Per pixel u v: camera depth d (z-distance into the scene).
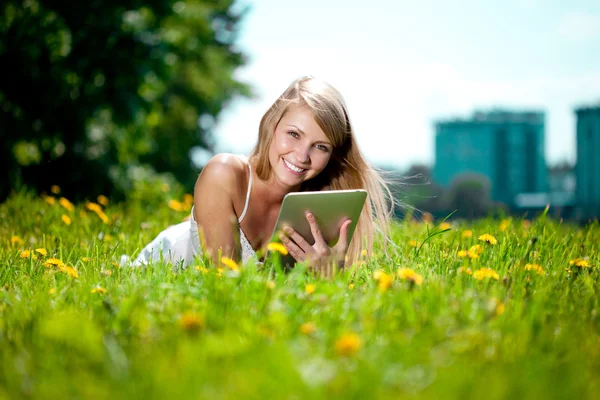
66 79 12.75
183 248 3.68
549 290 2.37
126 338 1.81
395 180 3.69
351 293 2.33
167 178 16.53
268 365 1.50
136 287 2.34
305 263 2.51
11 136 12.73
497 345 1.74
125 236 4.26
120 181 14.35
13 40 12.02
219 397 1.34
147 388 1.38
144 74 13.88
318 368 1.47
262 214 3.34
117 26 13.08
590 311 2.17
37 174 13.73
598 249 3.71
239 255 3.26
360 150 3.40
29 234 4.42
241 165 3.24
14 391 1.42
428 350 1.64
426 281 2.39
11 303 2.26
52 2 12.75
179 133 29.94
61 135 13.52
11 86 12.55
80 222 4.84
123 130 15.23
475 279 2.45
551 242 3.48
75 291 2.32
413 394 1.39
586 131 64.81
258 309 2.04
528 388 1.42
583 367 1.64
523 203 83.25
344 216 3.12
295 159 3.09
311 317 2.01
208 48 27.66
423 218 5.14
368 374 1.46
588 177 64.44
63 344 1.70
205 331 1.79
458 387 1.39
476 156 86.31
